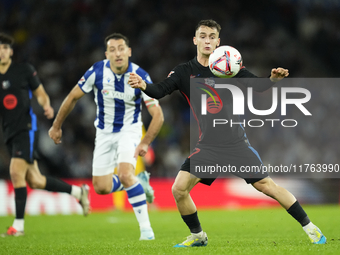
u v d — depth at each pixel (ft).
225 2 267.80
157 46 245.45
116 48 69.87
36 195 141.79
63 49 238.68
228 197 161.58
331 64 270.46
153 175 199.52
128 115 73.67
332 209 144.46
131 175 68.80
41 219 118.83
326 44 273.33
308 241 57.62
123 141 71.97
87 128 203.62
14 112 81.00
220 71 51.26
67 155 193.36
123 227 93.91
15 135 81.15
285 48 261.24
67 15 247.70
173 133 215.10
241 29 261.85
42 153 189.78
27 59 234.99
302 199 174.60
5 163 179.11
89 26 246.06
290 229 82.58
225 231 80.64
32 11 248.32
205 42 53.88
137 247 53.52
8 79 81.15
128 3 254.47
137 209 68.33
